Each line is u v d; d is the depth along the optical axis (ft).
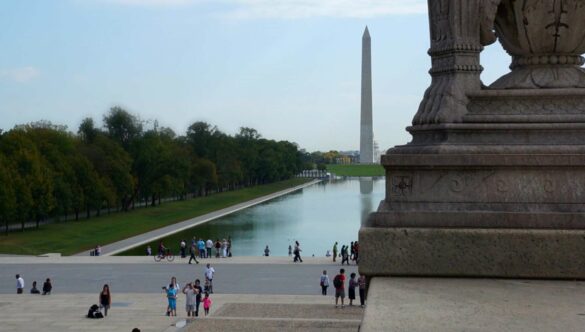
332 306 112.98
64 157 359.87
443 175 21.61
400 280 20.84
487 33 23.40
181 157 485.97
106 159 401.08
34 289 134.41
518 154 21.17
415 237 21.13
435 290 19.45
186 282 149.69
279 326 93.35
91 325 99.86
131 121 478.18
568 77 23.75
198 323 97.66
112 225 342.03
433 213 21.35
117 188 406.41
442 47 23.47
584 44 23.89
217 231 318.86
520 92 23.07
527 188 21.33
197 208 469.16
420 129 23.26
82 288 142.31
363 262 21.40
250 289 137.80
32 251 238.27
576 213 20.72
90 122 475.31
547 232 20.56
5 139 326.03
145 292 135.44
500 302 17.95
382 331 15.25
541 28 23.61
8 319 105.09
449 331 15.20
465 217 21.16
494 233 20.76
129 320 103.50
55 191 334.65
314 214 416.05
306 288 138.72
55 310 113.60
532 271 20.66
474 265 20.86
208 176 571.69
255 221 369.91
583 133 22.17
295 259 191.42
